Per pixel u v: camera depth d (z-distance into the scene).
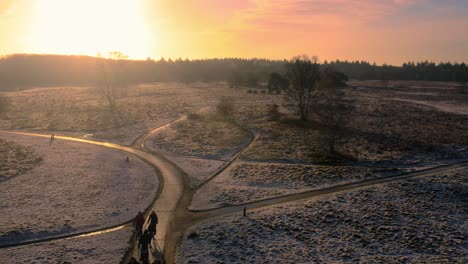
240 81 142.38
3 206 31.22
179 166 44.31
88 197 33.53
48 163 44.12
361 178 38.94
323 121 54.25
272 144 53.56
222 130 63.25
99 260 23.12
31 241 25.56
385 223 28.72
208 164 45.16
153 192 35.34
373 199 33.19
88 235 26.52
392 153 48.47
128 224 28.48
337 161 45.34
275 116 72.88
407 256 24.16
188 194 35.12
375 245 25.52
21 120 73.88
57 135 61.44
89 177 39.03
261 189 36.16
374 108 84.81
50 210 30.53
